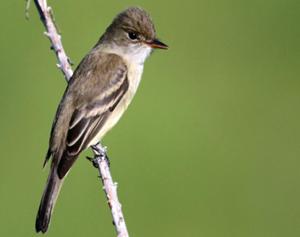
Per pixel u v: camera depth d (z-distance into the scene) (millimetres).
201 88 17016
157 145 15953
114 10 18000
